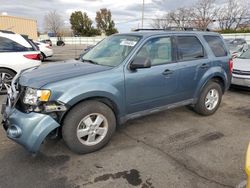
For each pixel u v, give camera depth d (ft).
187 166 10.43
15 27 92.63
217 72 16.01
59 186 9.12
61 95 10.11
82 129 11.00
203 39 15.81
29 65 21.88
